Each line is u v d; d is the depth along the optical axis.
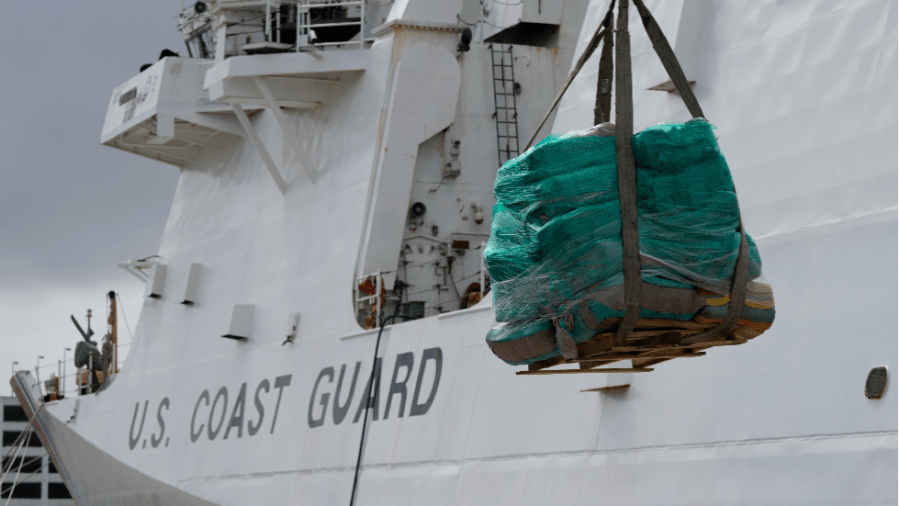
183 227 21.77
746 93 10.44
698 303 7.07
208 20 20.77
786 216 9.76
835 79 9.58
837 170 9.38
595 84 12.56
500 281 7.67
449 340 13.73
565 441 11.63
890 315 8.73
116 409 22.23
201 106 19.81
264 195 19.08
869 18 9.39
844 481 8.80
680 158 6.91
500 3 19.25
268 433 16.88
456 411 13.29
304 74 17.45
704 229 6.99
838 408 8.98
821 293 9.30
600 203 7.02
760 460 9.48
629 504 10.63
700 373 10.22
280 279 17.81
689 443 10.17
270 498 16.31
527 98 17.84
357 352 15.43
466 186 17.12
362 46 17.38
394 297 16.02
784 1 10.31
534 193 7.23
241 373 18.11
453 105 16.62
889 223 8.87
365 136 16.70
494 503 12.30
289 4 18.58
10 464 26.25
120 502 21.61
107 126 21.88
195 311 20.28
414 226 16.78
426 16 16.69
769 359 9.62
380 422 14.54
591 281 6.94
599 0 12.84
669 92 11.41
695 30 11.10
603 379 11.29
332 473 15.14
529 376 12.38
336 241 16.66
